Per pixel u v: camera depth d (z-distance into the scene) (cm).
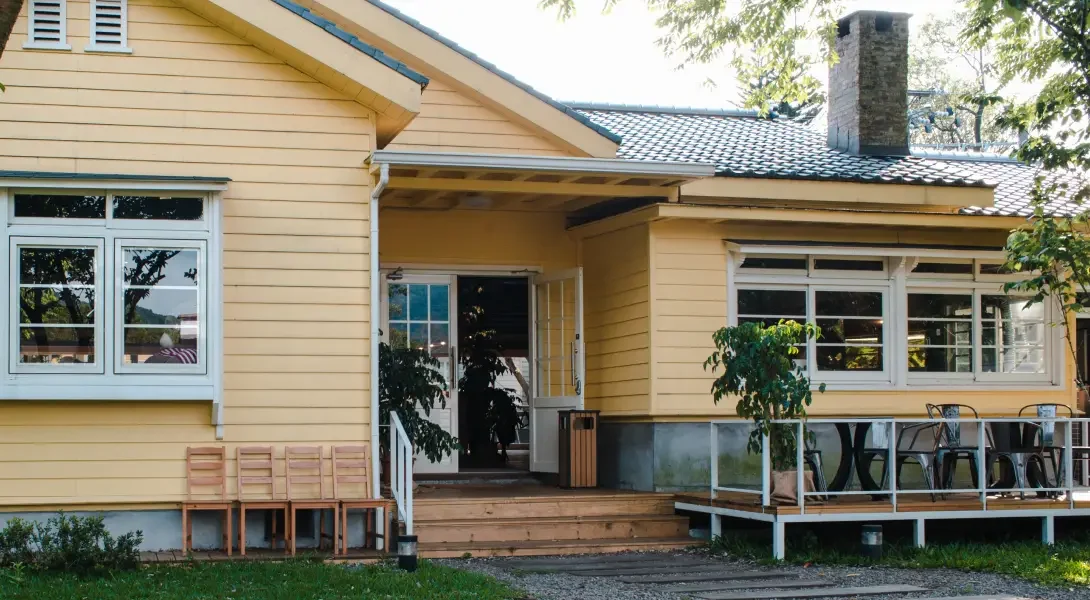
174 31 1044
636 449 1290
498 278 1534
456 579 893
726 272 1298
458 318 1539
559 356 1386
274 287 1045
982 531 1260
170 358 1004
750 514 1098
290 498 1023
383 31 1294
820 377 1320
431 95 1316
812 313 1328
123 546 909
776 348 1102
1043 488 1186
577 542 1127
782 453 1130
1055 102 1319
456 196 1305
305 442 1041
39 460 997
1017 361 1408
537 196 1312
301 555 994
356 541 1058
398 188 1163
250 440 1032
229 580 859
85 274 996
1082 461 1291
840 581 966
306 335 1049
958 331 1389
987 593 920
